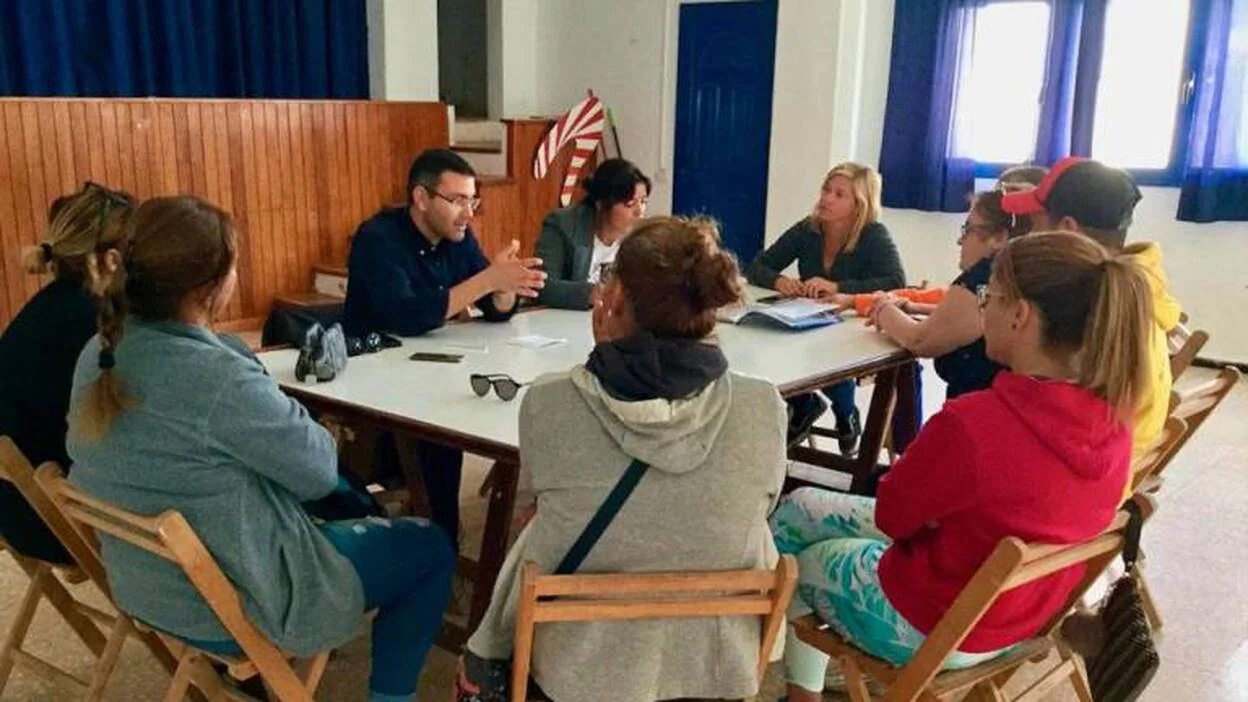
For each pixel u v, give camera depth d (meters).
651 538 1.31
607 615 1.31
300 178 5.64
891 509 1.53
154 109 4.97
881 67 6.29
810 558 1.75
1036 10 5.66
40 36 5.09
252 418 1.45
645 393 1.29
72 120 4.69
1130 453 1.48
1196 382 4.96
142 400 1.43
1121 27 5.44
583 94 7.41
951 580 1.50
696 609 1.34
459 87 7.53
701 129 6.89
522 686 1.36
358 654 2.29
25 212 4.60
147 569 1.54
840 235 3.36
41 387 1.76
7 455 1.64
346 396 2.00
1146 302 1.40
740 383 1.36
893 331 2.60
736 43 6.59
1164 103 5.37
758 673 1.42
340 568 1.62
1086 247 1.44
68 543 1.71
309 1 6.10
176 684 1.67
